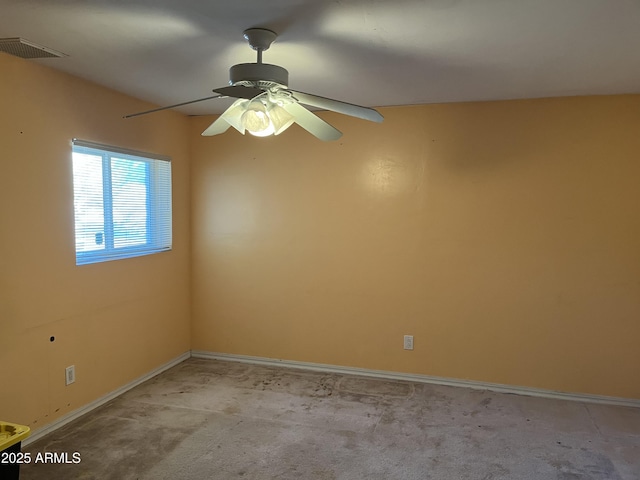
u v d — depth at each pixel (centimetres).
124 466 238
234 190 393
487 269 339
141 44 220
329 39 211
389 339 364
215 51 229
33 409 260
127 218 334
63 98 270
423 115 345
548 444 263
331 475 232
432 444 263
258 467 239
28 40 215
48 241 265
